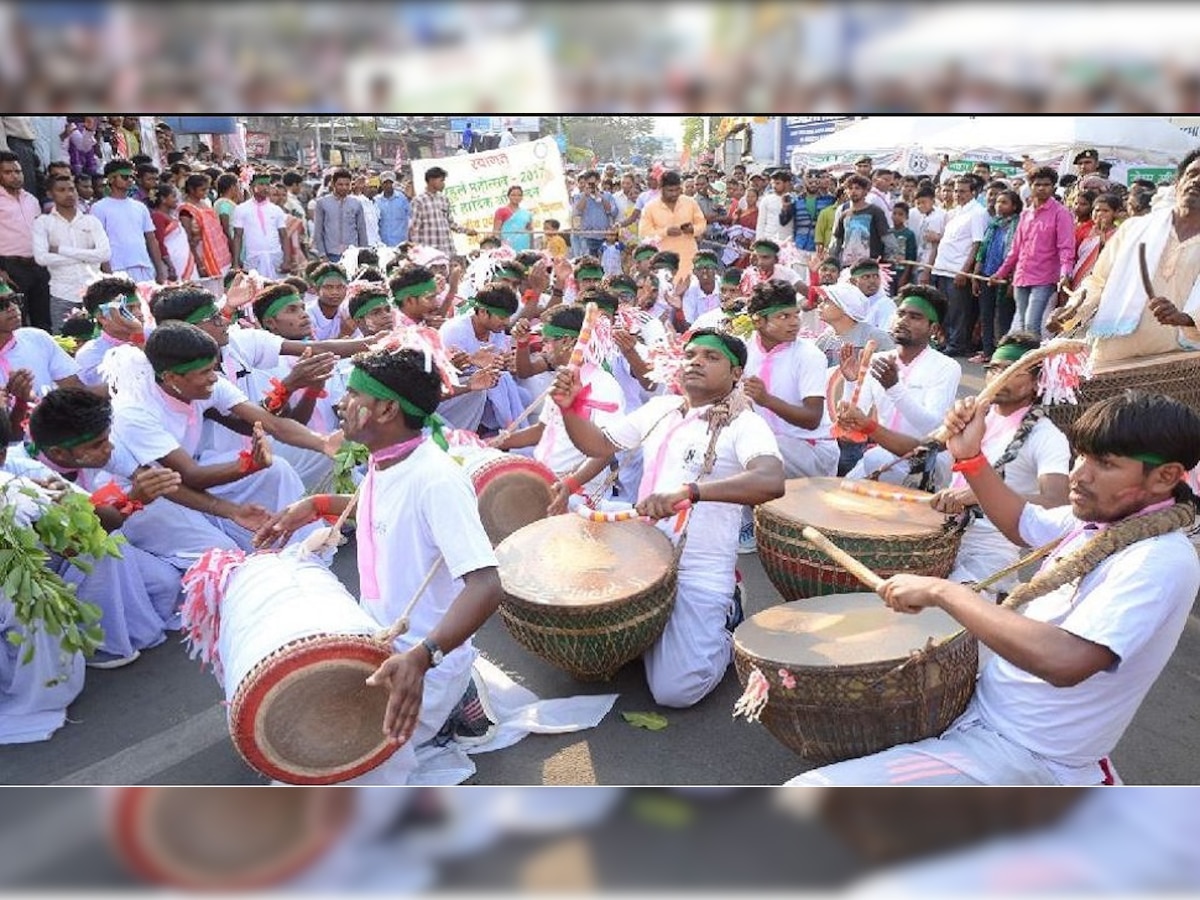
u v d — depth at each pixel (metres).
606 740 3.46
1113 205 8.93
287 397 4.70
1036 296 9.73
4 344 5.02
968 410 2.74
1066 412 5.14
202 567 3.18
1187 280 5.48
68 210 8.50
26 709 3.58
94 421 3.63
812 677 2.58
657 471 3.85
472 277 7.11
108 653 4.03
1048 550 2.60
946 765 2.36
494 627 4.36
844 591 3.68
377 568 2.94
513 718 3.57
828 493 4.07
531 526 3.85
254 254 11.47
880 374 4.51
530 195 11.99
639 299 8.02
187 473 3.99
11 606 3.50
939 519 3.71
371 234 12.87
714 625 3.62
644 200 13.55
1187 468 2.17
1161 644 2.20
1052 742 2.34
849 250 11.20
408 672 2.49
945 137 15.20
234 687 2.64
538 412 6.41
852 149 16.70
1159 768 3.30
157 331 4.14
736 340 3.69
